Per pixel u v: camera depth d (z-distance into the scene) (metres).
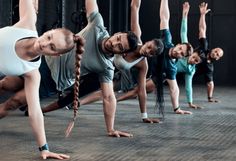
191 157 3.05
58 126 4.21
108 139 3.62
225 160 3.00
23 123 4.29
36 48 2.57
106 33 3.50
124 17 9.21
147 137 3.75
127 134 3.75
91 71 3.57
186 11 5.51
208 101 7.05
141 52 4.12
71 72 3.58
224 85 11.07
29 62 2.68
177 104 5.41
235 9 11.31
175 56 4.84
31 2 2.74
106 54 3.47
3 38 2.63
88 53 3.45
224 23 11.36
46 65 3.66
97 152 3.13
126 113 5.28
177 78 6.11
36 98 2.81
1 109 3.41
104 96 3.71
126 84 4.96
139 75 4.46
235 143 3.58
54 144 3.36
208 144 3.52
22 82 3.28
